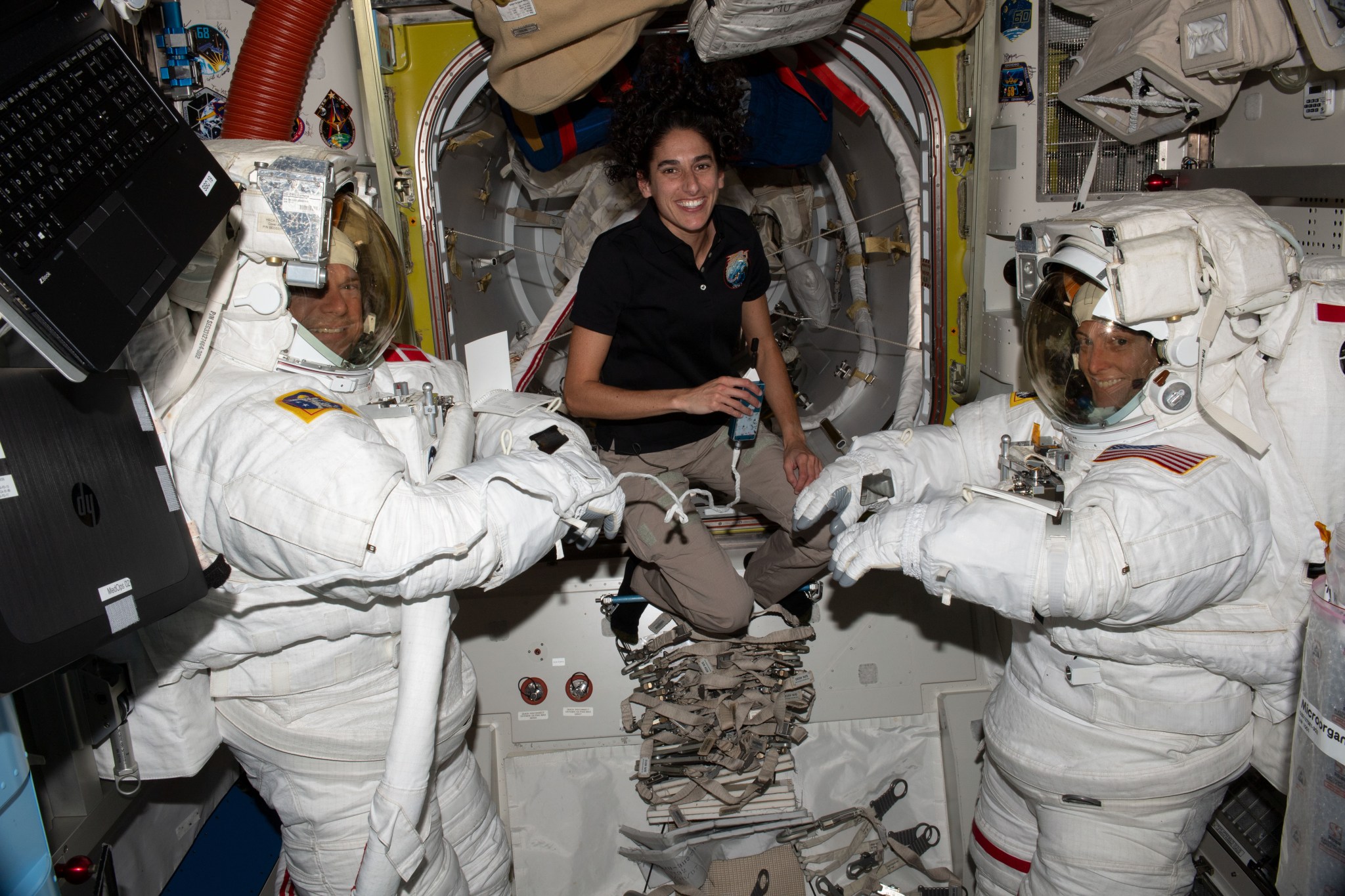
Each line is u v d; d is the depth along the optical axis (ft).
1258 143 6.86
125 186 3.90
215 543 4.87
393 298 5.61
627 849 8.13
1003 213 8.46
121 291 3.72
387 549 4.50
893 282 9.59
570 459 5.31
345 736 5.58
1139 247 4.83
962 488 5.37
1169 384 5.11
